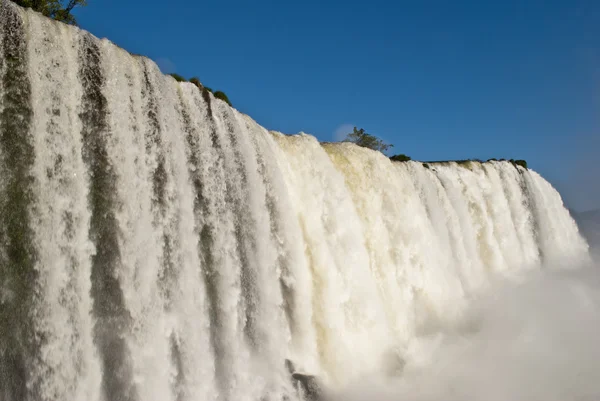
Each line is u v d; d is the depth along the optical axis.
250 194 19.09
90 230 14.31
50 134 14.08
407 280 24.95
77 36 15.32
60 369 13.01
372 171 25.61
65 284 13.52
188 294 16.02
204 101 18.55
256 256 18.56
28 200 13.32
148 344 14.68
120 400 13.80
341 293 21.20
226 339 16.70
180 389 15.01
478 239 34.09
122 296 14.51
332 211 22.48
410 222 26.19
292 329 18.89
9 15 13.94
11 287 12.59
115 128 15.47
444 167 33.81
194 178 17.36
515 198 38.28
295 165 22.23
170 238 16.08
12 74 13.68
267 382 16.94
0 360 12.16
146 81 16.73
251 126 20.41
